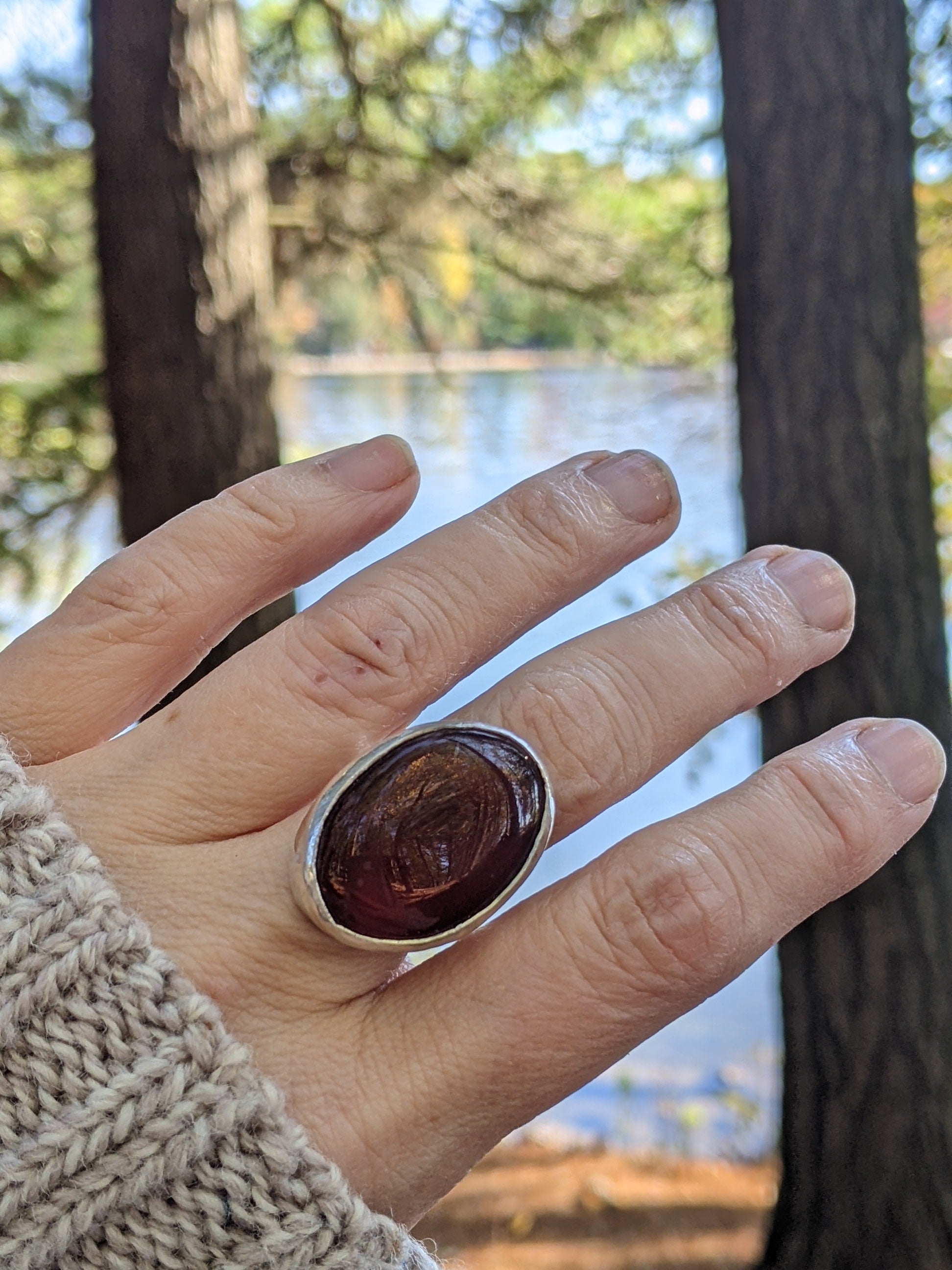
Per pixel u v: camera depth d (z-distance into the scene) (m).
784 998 0.40
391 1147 0.13
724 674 0.15
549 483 0.16
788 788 0.15
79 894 0.13
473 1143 0.14
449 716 0.15
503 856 0.13
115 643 0.16
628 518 0.16
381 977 0.14
